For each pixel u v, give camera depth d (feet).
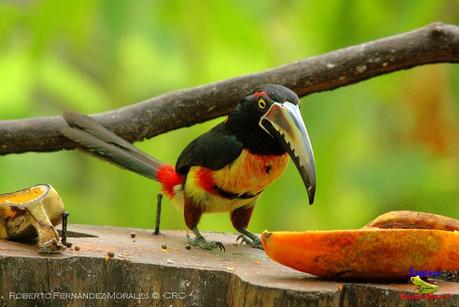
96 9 45.21
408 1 43.50
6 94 46.50
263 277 27.76
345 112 44.34
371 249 26.84
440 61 37.19
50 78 48.44
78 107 48.88
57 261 28.55
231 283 28.14
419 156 49.80
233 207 33.99
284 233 27.14
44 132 37.86
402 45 36.76
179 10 46.32
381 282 27.81
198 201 33.65
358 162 50.34
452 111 47.57
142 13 44.83
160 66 48.42
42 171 50.78
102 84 49.75
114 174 49.75
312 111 43.50
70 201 50.29
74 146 38.27
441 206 50.16
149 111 37.76
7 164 49.90
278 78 37.17
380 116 49.42
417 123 49.16
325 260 27.04
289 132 31.17
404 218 30.78
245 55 47.55
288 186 44.29
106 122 37.63
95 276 28.68
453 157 49.55
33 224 29.66
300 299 26.35
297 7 46.50
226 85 37.35
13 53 46.62
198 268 28.45
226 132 32.89
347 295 27.22
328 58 37.14
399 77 47.39
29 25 46.06
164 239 33.40
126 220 48.93
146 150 46.88
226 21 46.93
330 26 44.68
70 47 50.34
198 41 47.14
